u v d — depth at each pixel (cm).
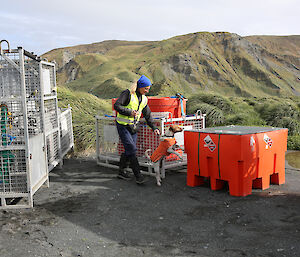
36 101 480
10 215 369
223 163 431
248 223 334
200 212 371
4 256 270
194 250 277
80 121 917
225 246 283
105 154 637
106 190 465
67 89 1267
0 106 398
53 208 392
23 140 402
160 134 526
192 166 474
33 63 484
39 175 436
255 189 459
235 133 414
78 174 566
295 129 949
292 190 451
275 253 267
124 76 18675
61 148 644
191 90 18112
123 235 312
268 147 454
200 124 609
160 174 534
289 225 325
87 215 367
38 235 313
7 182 417
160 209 384
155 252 275
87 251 279
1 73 421
